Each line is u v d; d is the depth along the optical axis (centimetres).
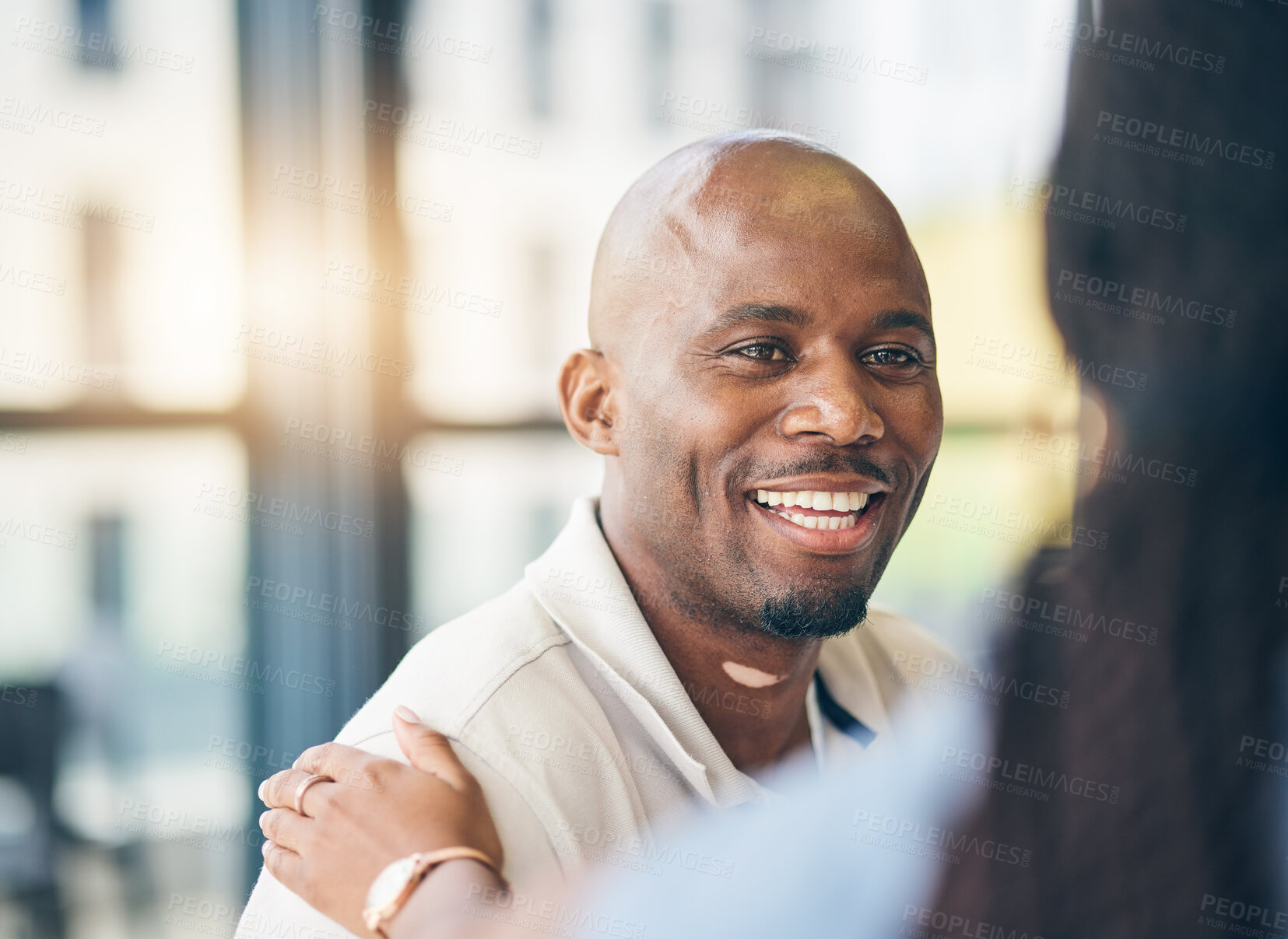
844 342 84
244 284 188
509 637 87
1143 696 20
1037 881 21
